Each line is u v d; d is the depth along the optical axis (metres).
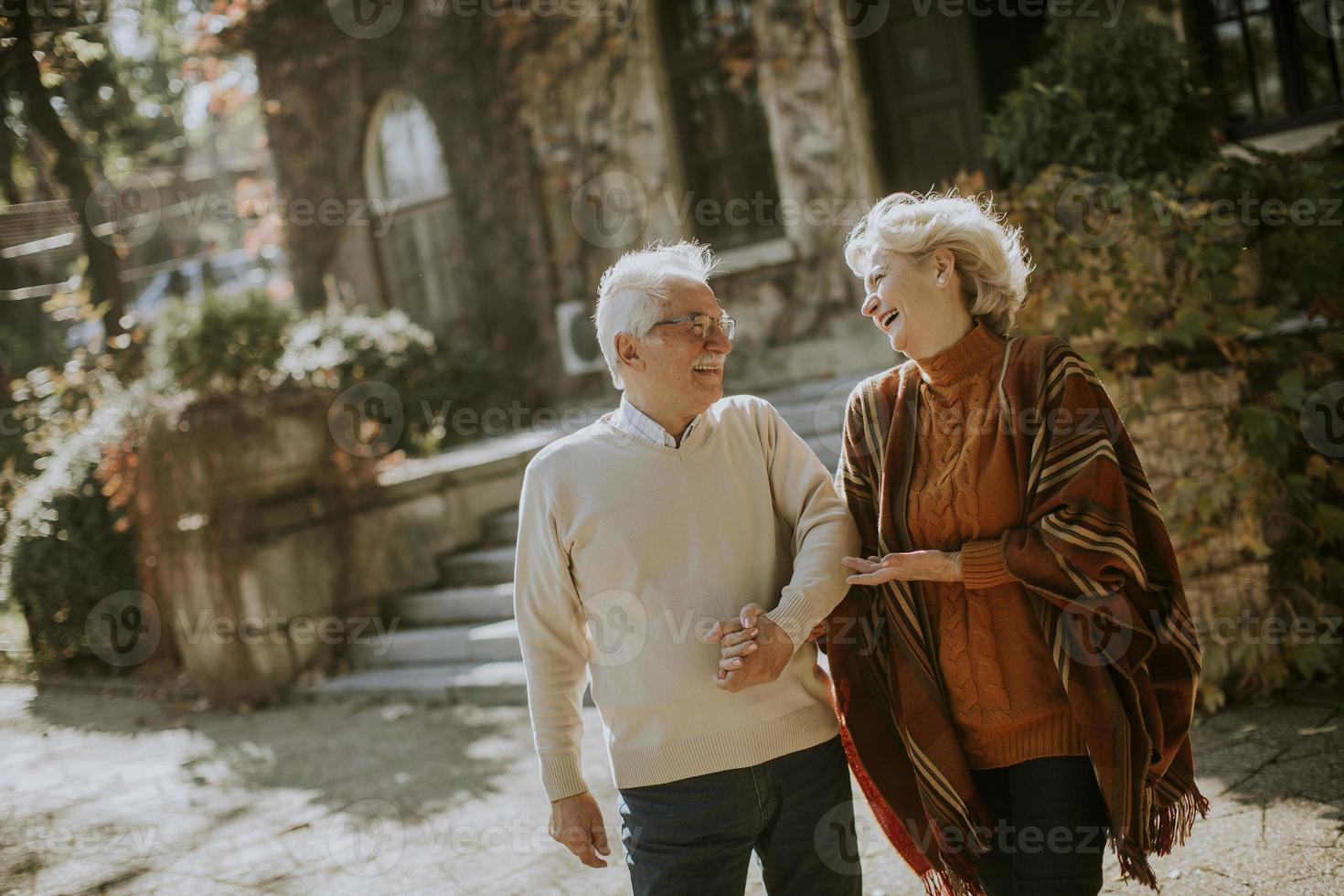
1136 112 5.23
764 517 2.18
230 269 18.44
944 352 2.07
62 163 9.29
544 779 2.15
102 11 8.34
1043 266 4.26
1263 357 4.03
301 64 11.16
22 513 7.11
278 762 4.98
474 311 10.61
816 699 2.16
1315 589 4.05
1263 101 6.59
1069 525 1.90
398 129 10.98
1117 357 4.21
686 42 8.99
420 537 6.86
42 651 7.43
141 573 6.70
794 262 8.53
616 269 2.20
